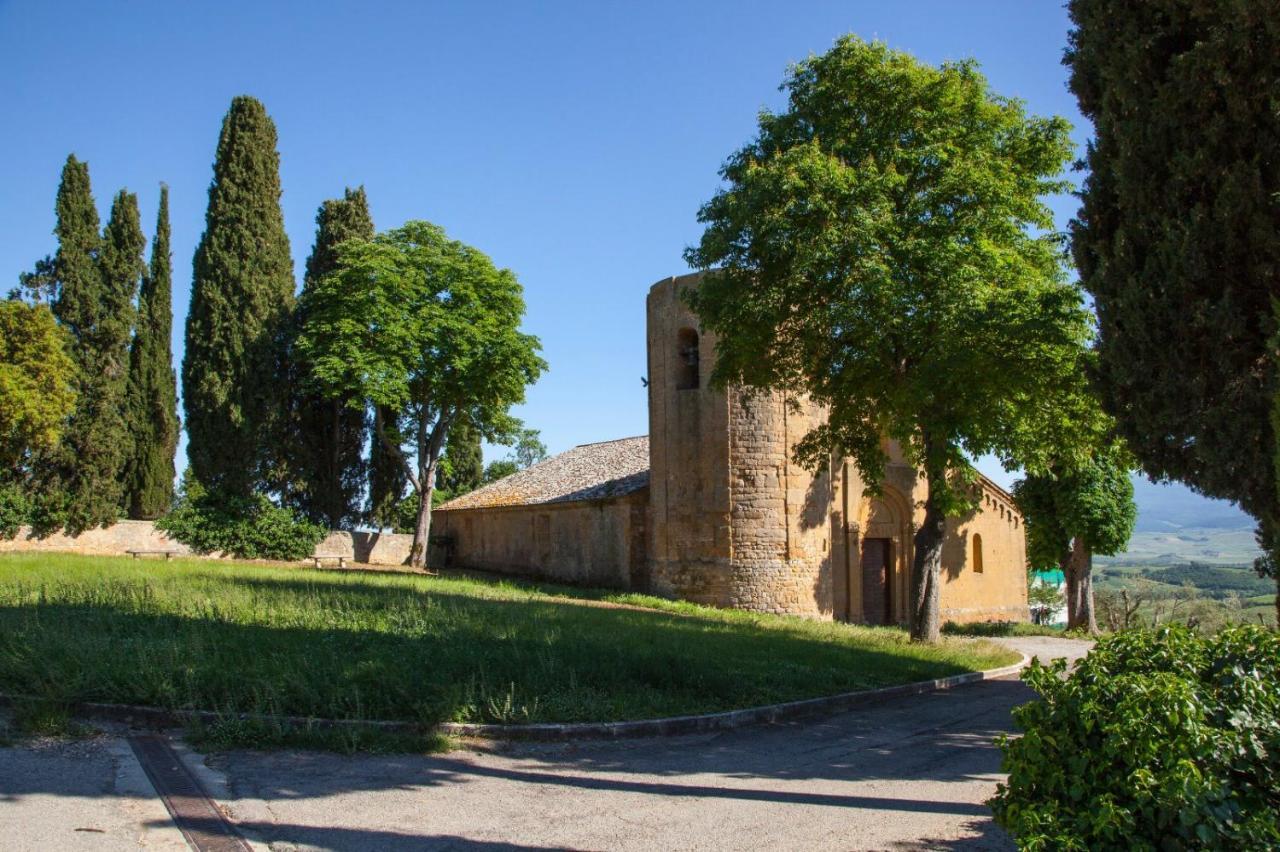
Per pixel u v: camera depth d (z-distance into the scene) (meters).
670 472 29.50
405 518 48.78
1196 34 9.32
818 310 19.23
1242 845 4.42
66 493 31.58
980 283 17.58
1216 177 9.02
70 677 10.08
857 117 19.72
